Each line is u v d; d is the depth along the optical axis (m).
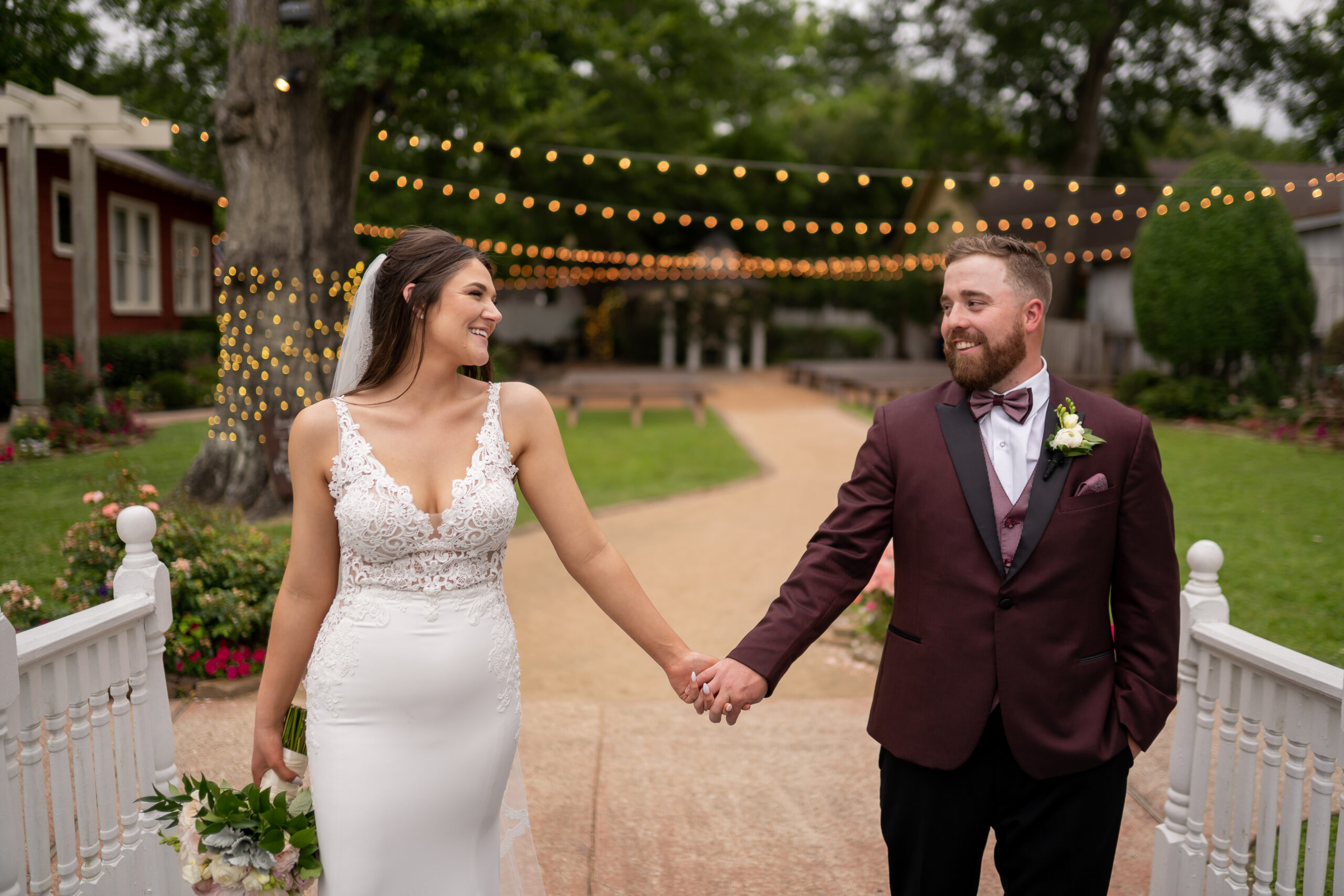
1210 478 9.51
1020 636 2.05
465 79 9.33
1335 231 15.48
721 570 7.12
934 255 26.12
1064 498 2.08
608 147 22.22
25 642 2.20
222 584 4.71
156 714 2.68
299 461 2.03
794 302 34.72
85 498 4.66
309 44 7.85
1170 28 20.22
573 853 3.15
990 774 2.11
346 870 1.90
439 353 2.03
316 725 1.97
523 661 5.17
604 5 22.78
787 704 4.48
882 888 2.98
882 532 2.25
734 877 3.04
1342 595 5.63
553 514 2.18
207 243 21.14
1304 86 19.03
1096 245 21.78
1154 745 3.94
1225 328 14.23
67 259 15.24
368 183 18.06
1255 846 2.73
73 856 2.36
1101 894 2.12
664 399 21.16
